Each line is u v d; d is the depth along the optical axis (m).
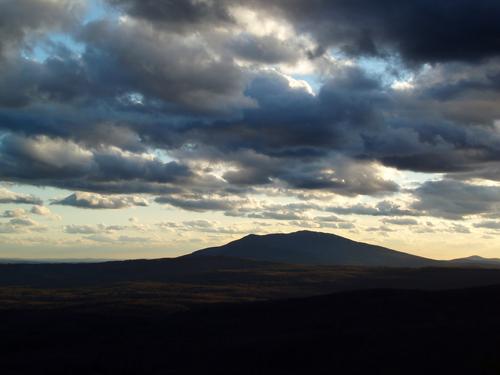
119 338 98.44
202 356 74.31
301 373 63.00
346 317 98.06
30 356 88.19
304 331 88.31
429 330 76.06
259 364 68.06
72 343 98.69
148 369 71.19
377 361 63.94
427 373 58.44
